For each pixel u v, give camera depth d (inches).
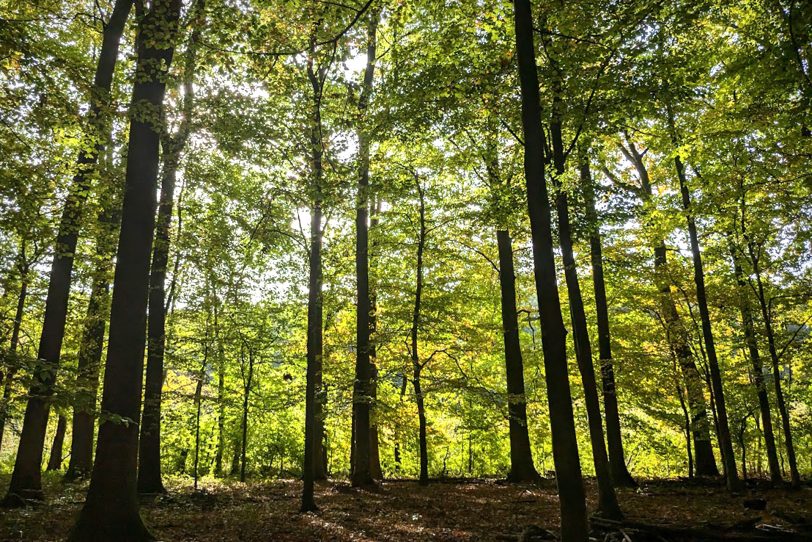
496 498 542.3
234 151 432.1
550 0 384.2
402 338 753.6
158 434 556.7
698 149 478.0
